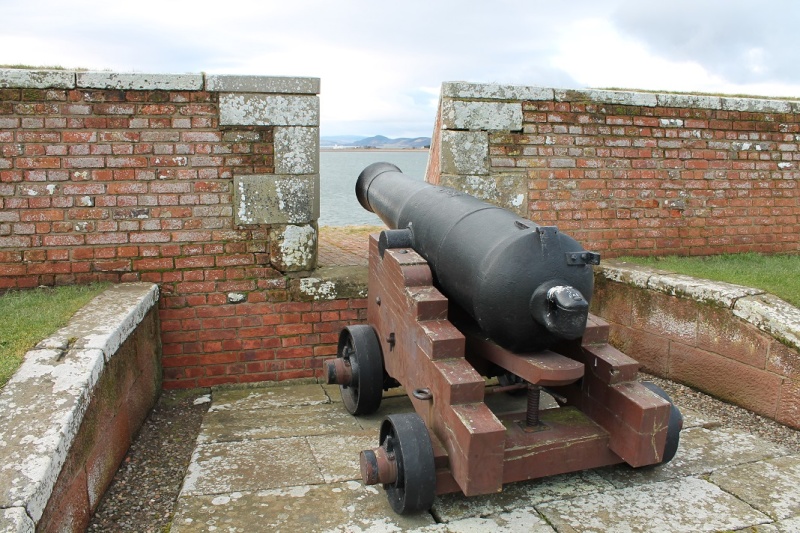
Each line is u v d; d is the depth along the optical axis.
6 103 4.32
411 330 3.36
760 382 4.11
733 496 3.15
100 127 4.48
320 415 4.32
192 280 4.77
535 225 2.97
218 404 4.55
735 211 5.94
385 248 3.78
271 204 4.79
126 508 3.07
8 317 3.66
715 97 5.72
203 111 4.61
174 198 4.65
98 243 4.59
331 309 5.02
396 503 2.96
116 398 3.41
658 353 4.89
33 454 2.31
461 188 5.35
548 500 3.12
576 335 2.79
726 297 4.30
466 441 2.72
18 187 4.42
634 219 5.72
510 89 5.33
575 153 5.52
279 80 4.66
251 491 3.20
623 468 3.43
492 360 3.26
